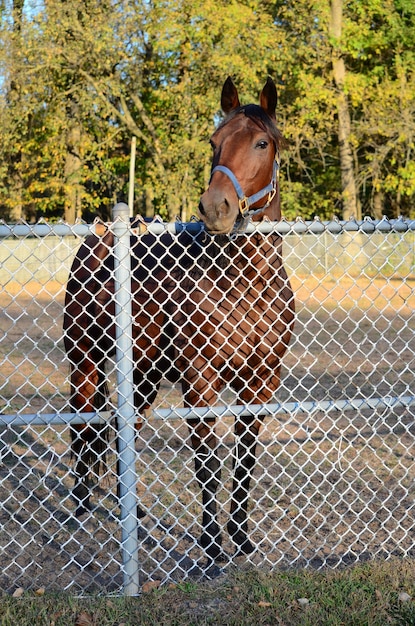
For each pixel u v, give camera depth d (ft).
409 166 78.02
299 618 9.80
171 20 72.84
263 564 11.92
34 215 103.86
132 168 70.79
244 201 10.86
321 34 78.33
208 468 11.86
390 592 10.41
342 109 79.87
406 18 80.33
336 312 40.70
